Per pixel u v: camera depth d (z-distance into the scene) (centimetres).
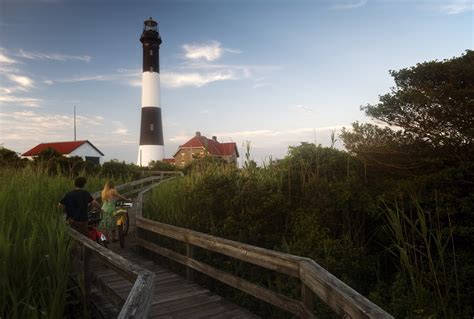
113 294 447
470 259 670
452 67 815
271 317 577
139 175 2966
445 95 803
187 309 530
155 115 6056
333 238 770
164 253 747
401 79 912
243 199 895
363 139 953
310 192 877
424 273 604
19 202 789
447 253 695
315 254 691
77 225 725
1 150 1772
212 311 523
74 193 731
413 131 873
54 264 504
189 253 675
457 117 791
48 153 2595
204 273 661
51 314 418
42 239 564
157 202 1118
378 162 895
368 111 946
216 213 919
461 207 711
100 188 1509
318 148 1034
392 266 776
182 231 686
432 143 843
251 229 793
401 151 871
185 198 1014
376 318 233
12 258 519
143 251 885
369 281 719
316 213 817
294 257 418
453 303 591
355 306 263
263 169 1033
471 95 761
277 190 913
